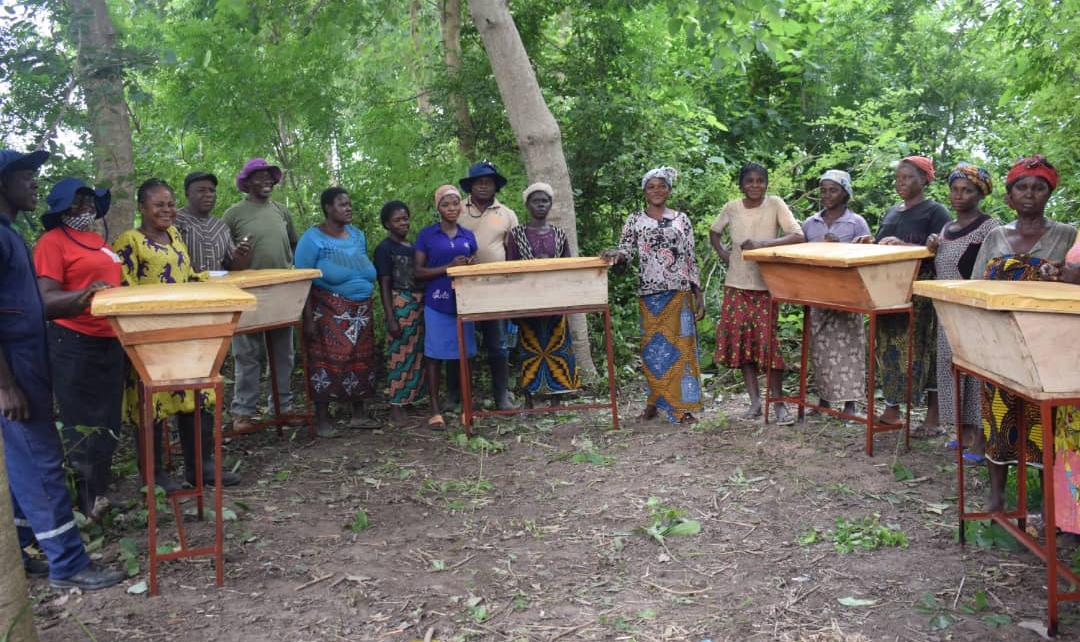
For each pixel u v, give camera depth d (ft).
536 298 19.10
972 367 11.93
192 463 16.03
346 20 26.18
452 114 29.30
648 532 13.69
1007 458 12.53
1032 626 10.25
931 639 10.11
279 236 20.47
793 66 37.32
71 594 11.91
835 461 16.75
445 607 11.39
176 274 15.66
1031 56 22.41
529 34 29.19
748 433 18.98
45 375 11.78
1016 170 14.17
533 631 10.66
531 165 23.47
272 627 10.90
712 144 35.58
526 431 20.15
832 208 19.72
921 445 17.47
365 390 20.33
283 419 19.83
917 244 17.76
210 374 11.91
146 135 25.43
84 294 12.47
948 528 13.39
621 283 28.27
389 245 20.70
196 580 12.32
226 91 24.72
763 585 11.78
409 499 15.78
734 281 20.02
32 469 11.69
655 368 20.30
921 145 37.37
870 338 16.56
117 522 14.62
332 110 26.27
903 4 41.65
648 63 29.25
